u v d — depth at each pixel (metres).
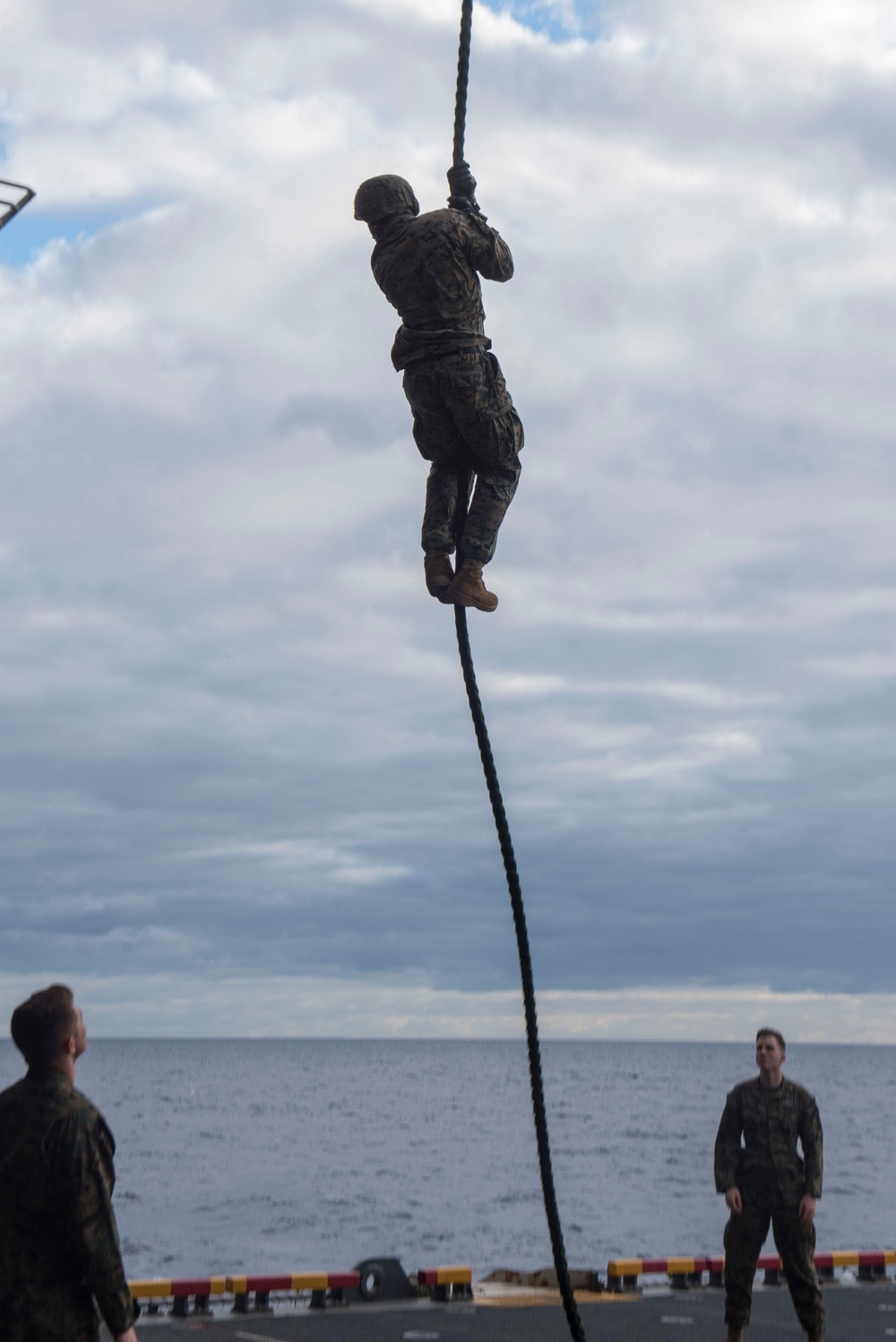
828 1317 11.57
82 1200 4.78
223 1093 168.38
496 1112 130.25
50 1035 4.99
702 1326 11.03
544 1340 10.01
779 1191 10.07
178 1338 9.92
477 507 5.12
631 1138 93.56
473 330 5.00
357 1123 109.38
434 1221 46.41
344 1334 10.21
